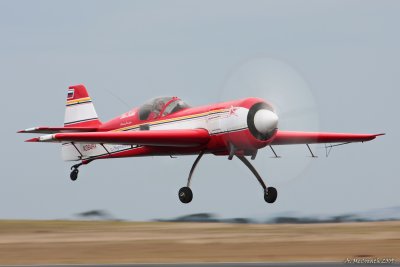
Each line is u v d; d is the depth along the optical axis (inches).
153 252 2105.1
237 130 2511.1
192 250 2135.8
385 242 2267.5
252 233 2662.4
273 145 2719.0
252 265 1786.4
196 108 2689.5
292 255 1977.1
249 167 2672.2
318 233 2620.6
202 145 2662.4
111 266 1812.3
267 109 2493.8
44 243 2415.1
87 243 2384.4
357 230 2711.6
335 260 1865.2
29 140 2625.5
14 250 2233.0
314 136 2731.3
